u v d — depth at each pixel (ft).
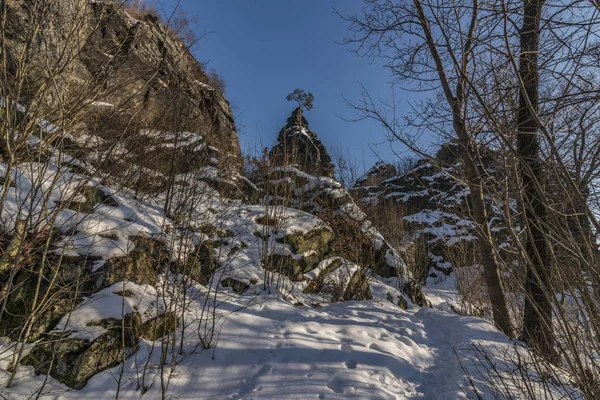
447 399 10.80
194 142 17.39
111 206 16.20
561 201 7.50
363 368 12.23
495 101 9.04
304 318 15.62
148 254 15.05
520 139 9.73
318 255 23.39
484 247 16.66
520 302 16.21
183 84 14.48
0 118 8.81
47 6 8.85
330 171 37.40
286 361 12.16
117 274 13.33
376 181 42.52
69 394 9.72
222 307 15.19
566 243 7.13
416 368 13.01
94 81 9.92
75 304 11.86
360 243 26.96
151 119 15.67
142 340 11.91
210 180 20.12
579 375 8.40
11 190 12.94
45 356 10.31
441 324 17.38
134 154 17.39
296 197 29.96
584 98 7.06
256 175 29.35
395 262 28.53
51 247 12.09
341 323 15.89
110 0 10.23
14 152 8.92
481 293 27.89
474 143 9.77
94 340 10.93
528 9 9.70
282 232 22.80
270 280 19.21
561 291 8.00
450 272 44.27
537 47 9.48
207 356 12.07
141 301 13.06
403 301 24.56
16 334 10.52
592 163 6.79
